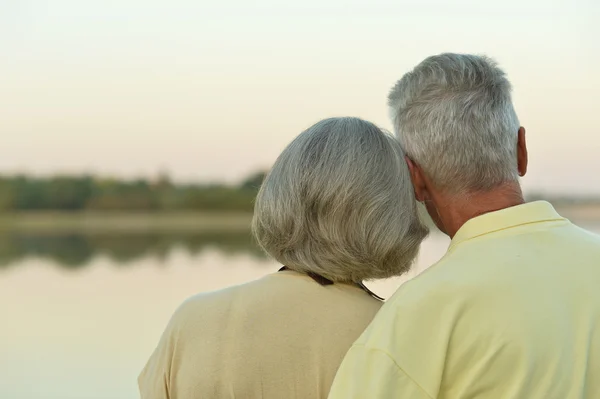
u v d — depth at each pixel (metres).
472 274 1.08
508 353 1.02
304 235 1.29
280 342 1.25
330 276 1.31
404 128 1.27
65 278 11.78
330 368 1.25
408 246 1.32
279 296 1.29
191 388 1.24
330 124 1.34
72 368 6.00
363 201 1.27
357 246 1.28
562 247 1.11
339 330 1.27
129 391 5.46
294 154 1.31
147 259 13.93
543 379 1.01
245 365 1.24
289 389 1.25
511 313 1.04
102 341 7.00
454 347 1.05
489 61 1.24
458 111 1.18
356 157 1.29
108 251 15.70
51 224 22.91
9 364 6.07
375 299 1.36
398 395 1.03
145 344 7.00
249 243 17.34
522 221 1.15
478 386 1.03
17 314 8.57
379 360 1.05
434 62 1.24
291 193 1.29
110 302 9.20
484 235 1.15
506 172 1.19
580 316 1.05
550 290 1.06
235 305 1.29
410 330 1.06
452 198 1.22
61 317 8.26
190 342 1.27
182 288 10.25
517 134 1.23
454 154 1.19
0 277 11.96
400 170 1.32
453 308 1.06
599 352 1.03
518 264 1.09
